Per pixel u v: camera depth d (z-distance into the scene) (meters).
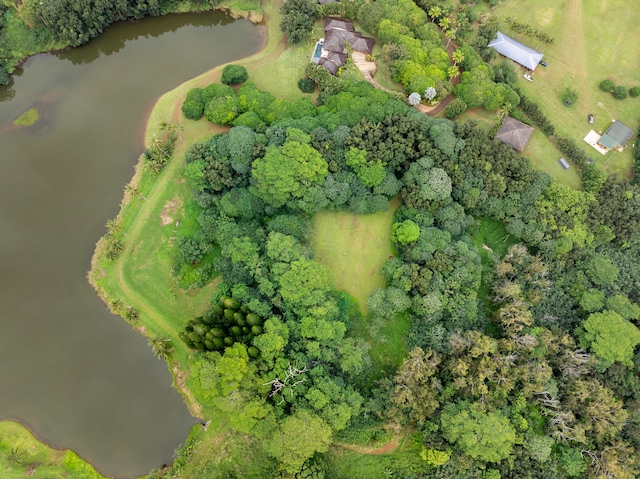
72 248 83.75
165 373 77.81
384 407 72.25
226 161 82.81
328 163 83.56
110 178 88.62
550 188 86.25
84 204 86.69
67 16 94.06
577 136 96.12
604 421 71.19
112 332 79.62
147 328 79.06
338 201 82.44
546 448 70.44
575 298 81.75
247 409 65.81
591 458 71.75
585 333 76.50
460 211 83.50
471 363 73.31
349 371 72.69
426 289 77.88
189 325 72.00
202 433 73.88
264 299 75.44
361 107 87.56
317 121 87.44
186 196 86.56
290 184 78.00
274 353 69.75
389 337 79.88
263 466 71.38
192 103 90.12
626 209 85.56
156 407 76.12
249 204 80.88
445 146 83.94
